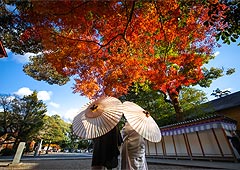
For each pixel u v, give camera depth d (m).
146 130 2.26
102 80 10.01
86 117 2.09
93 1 4.52
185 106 17.25
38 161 12.23
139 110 2.46
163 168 8.84
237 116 17.09
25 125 25.30
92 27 6.44
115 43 8.48
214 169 7.83
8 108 24.91
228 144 10.70
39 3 4.43
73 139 61.47
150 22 7.19
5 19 6.84
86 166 9.49
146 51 9.52
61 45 6.90
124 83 10.73
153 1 6.30
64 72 8.25
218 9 4.73
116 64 9.52
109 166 2.44
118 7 5.49
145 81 13.05
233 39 4.65
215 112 17.14
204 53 12.31
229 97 21.02
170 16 6.99
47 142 43.00
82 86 9.79
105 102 2.17
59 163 10.98
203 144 12.34
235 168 7.64
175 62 11.24
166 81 11.30
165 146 15.62
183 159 13.48
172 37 8.60
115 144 2.54
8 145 27.73
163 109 19.17
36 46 9.26
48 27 5.95
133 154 2.59
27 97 26.52
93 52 8.01
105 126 1.96
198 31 9.59
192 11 7.09
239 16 4.34
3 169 8.43
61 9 4.60
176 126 13.81
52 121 43.28
